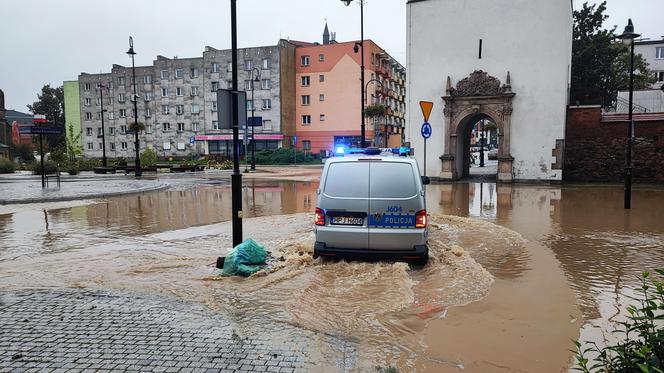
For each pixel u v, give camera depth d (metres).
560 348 4.03
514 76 22.55
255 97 59.81
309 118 62.38
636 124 21.94
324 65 60.97
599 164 22.72
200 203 15.55
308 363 3.72
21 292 5.64
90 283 6.01
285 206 14.73
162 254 7.74
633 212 12.71
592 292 5.61
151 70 66.19
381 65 67.00
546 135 22.22
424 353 3.92
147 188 19.97
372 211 6.59
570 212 12.83
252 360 3.77
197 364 3.69
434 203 15.14
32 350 3.96
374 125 61.03
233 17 7.39
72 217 12.33
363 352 3.94
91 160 43.84
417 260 6.61
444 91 23.92
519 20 22.28
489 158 55.59
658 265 6.94
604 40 35.53
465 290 5.66
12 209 14.01
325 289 5.66
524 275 6.41
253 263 6.61
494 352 3.94
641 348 2.53
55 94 91.56
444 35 23.67
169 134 66.06
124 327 4.49
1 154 58.12
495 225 10.64
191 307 5.08
